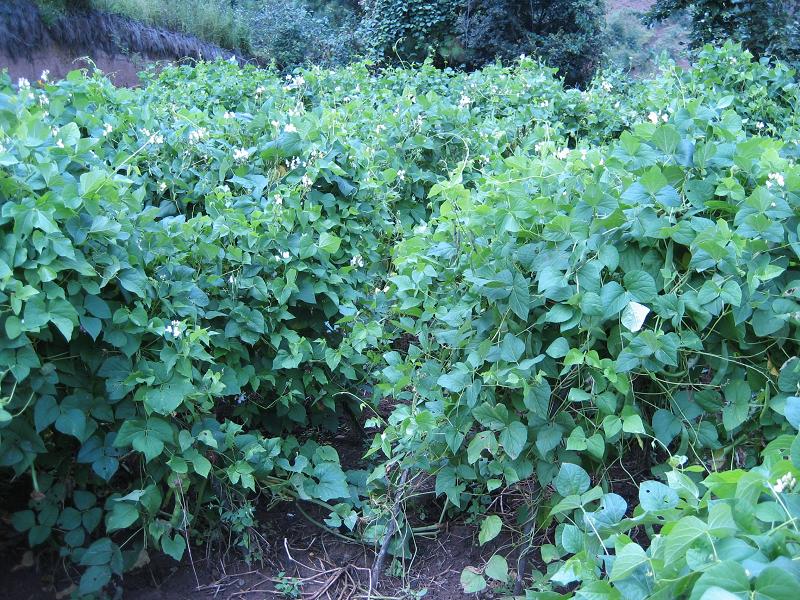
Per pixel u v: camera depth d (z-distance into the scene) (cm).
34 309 195
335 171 331
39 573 226
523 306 213
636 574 141
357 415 326
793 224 211
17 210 200
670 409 216
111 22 1045
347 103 528
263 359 288
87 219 220
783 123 478
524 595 233
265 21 1555
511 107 555
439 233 262
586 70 1441
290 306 295
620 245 215
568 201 228
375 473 255
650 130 237
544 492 233
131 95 432
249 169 334
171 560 249
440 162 442
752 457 215
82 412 213
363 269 352
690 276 213
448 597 241
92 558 216
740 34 836
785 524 125
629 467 241
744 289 202
